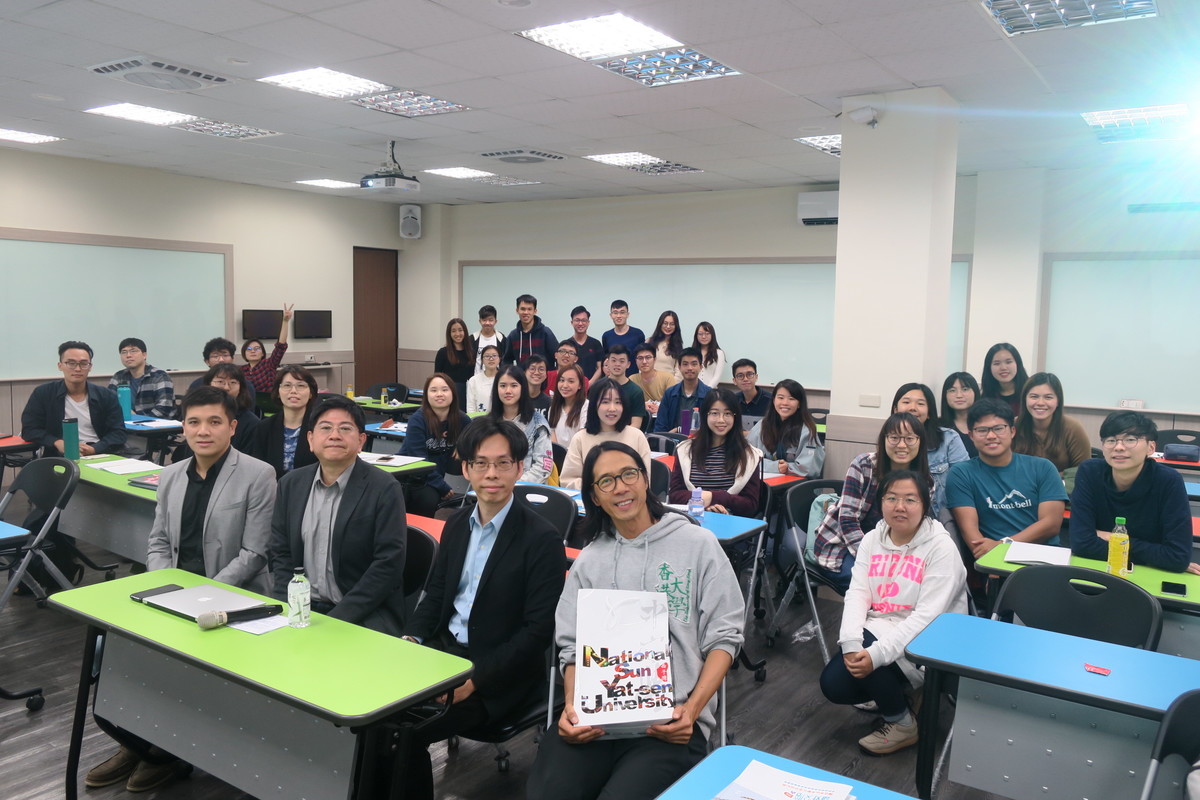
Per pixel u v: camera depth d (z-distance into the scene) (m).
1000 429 3.52
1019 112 5.38
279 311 9.60
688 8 3.63
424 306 11.09
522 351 7.96
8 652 3.71
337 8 3.75
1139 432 2.97
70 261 7.84
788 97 5.12
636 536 2.24
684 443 4.35
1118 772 1.95
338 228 10.31
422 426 4.97
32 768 2.81
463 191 9.59
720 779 1.58
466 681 2.20
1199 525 3.69
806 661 3.87
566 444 5.15
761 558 4.32
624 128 6.09
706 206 9.20
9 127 6.46
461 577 2.52
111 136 6.77
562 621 2.23
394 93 5.30
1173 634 2.71
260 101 5.51
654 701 1.93
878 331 5.13
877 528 3.09
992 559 3.06
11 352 7.49
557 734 2.11
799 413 5.02
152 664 2.44
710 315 9.25
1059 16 3.75
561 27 4.05
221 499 2.98
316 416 2.70
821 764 2.95
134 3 3.72
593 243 9.97
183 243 8.68
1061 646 2.25
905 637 2.75
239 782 2.21
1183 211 6.88
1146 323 7.12
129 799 2.64
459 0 3.62
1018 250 7.45
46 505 3.76
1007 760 2.10
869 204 5.12
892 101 4.95
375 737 1.96
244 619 2.29
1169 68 4.40
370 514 2.71
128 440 6.10
